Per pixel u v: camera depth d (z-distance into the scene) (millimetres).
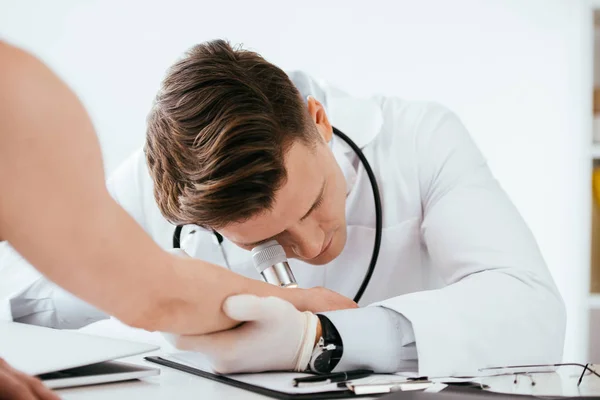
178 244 1082
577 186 1844
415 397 540
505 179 2068
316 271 1214
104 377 657
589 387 607
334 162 962
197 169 786
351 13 2113
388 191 1200
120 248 527
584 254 1831
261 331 689
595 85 1953
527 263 929
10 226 474
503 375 678
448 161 1158
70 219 481
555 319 857
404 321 759
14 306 1161
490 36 2068
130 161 1330
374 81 2117
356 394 589
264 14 2115
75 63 2059
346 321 734
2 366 480
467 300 805
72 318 1189
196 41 2094
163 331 639
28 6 2047
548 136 2047
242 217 807
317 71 2127
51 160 460
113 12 2066
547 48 2043
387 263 1209
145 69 2074
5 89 441
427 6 2092
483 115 2078
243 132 774
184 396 600
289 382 644
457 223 1026
